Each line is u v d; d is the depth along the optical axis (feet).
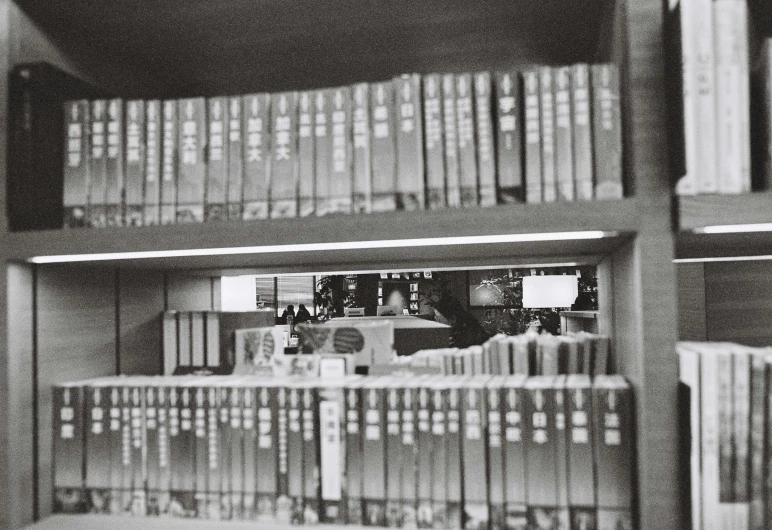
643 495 2.77
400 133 3.11
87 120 3.38
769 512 2.66
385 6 3.78
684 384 2.74
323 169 3.18
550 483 2.97
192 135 3.31
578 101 2.97
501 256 4.30
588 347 3.71
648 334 2.77
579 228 2.86
